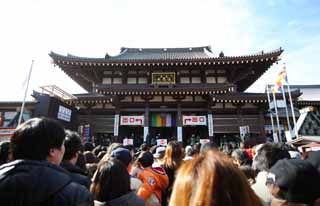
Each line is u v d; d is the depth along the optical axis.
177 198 1.69
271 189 2.34
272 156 3.81
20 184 1.96
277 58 23.08
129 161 4.71
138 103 23.73
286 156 3.88
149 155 5.27
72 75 26.94
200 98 23.75
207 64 24.23
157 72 25.31
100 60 23.61
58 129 2.55
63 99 22.38
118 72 25.91
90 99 22.73
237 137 21.70
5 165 2.17
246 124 22.91
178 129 22.72
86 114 23.84
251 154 6.89
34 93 19.88
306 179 2.11
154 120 23.86
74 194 2.07
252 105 23.23
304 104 28.83
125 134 24.50
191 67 25.06
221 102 22.78
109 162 3.41
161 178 4.72
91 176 5.16
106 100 22.80
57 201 1.97
